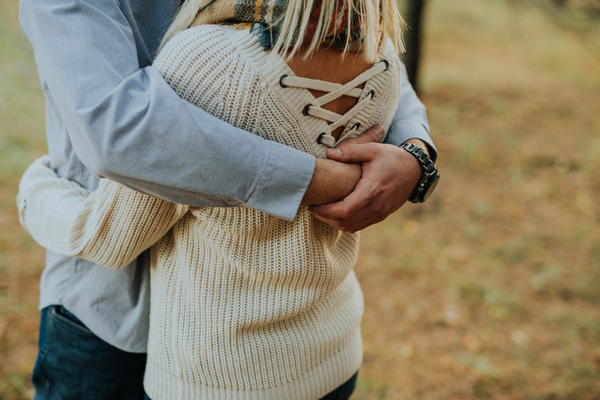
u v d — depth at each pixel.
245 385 1.04
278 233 1.00
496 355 2.94
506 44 12.95
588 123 7.59
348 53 0.94
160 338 1.07
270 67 0.88
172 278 1.07
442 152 6.10
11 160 4.38
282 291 1.04
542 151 6.41
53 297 1.22
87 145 0.83
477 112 7.72
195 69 0.89
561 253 4.17
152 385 1.10
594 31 13.27
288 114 0.91
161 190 0.87
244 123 0.90
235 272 1.02
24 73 6.23
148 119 0.81
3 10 8.09
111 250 1.01
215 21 0.94
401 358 2.86
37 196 1.11
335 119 0.97
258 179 0.87
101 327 1.20
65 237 1.03
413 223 4.43
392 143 1.19
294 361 1.08
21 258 3.27
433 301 3.40
